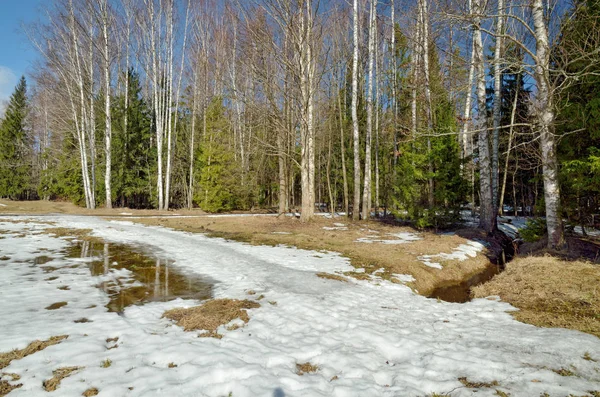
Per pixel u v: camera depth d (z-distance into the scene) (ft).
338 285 23.43
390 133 85.46
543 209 35.60
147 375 10.73
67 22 87.15
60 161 117.91
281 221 64.44
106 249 36.06
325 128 86.43
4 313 16.30
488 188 48.96
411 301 21.02
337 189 105.29
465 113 62.34
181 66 99.25
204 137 96.63
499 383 10.68
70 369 10.99
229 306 18.19
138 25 94.63
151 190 108.37
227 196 93.50
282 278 24.53
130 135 107.86
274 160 105.29
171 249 36.83
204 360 11.80
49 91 101.96
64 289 21.21
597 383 10.64
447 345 13.76
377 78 77.61
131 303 18.94
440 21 31.27
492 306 20.06
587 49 26.99
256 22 59.98
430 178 54.65
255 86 79.71
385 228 57.82
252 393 9.86
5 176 124.47
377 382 10.95
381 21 78.74
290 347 13.35
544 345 13.52
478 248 41.14
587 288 20.86
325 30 66.44
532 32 27.27
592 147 27.66
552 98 28.35
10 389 9.73
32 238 40.96
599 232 42.42
